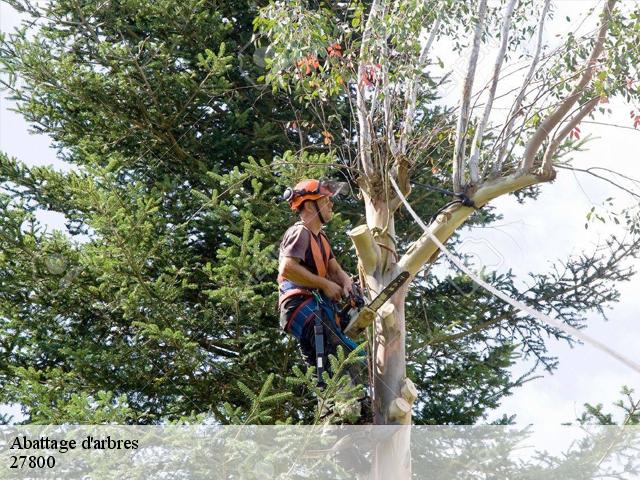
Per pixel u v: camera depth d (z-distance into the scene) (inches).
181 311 411.5
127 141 506.0
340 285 313.3
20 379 416.2
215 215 441.1
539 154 453.7
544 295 488.1
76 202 411.5
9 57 478.3
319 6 390.3
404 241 507.8
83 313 434.0
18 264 423.5
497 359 473.4
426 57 368.2
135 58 473.1
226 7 537.0
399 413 317.1
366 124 362.6
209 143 496.4
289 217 426.3
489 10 392.5
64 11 511.8
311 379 290.0
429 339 438.3
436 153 472.7
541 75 365.1
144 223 406.6
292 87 497.4
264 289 429.4
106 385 395.5
